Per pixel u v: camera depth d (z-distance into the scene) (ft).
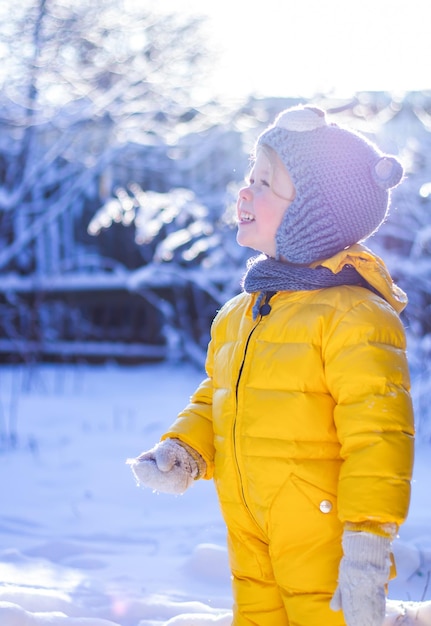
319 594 7.25
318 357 7.37
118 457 20.63
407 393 7.14
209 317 32.37
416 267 23.81
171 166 31.65
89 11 29.66
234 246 28.09
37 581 10.96
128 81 29.86
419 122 26.32
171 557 12.85
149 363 35.19
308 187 7.75
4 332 34.63
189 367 34.35
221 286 29.84
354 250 7.81
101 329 35.91
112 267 34.30
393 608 8.77
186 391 29.96
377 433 6.88
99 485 18.10
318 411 7.34
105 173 32.37
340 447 7.41
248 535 7.78
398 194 24.61
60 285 33.60
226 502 7.86
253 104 30.22
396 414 6.96
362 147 7.91
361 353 7.14
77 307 34.91
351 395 7.10
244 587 7.86
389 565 6.64
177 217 28.45
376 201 7.87
